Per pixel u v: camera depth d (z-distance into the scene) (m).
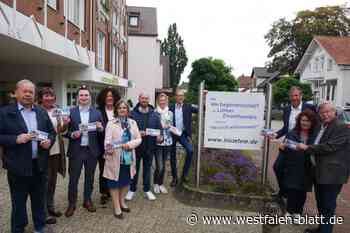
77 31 13.34
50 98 4.78
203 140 6.61
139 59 37.34
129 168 5.14
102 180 5.60
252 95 6.10
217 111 6.17
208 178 6.51
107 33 20.94
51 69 14.41
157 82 40.78
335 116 4.46
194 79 31.17
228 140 6.20
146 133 5.91
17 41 7.70
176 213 5.32
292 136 4.86
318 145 4.38
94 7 16.28
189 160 6.64
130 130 5.16
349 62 30.48
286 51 46.22
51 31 9.84
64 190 6.21
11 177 4.00
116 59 25.38
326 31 42.28
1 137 3.79
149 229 4.67
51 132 4.28
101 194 5.69
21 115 3.96
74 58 12.11
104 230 4.58
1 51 9.65
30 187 4.21
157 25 38.62
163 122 6.45
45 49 9.26
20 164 3.90
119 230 4.59
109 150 4.92
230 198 5.70
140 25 37.72
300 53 45.09
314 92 37.62
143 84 37.47
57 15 10.91
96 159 5.20
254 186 6.11
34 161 4.11
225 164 7.26
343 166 4.32
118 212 5.03
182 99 6.87
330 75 32.91
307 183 4.84
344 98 30.44
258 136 6.16
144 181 6.03
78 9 14.12
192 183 6.38
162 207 5.58
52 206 4.90
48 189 4.86
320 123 4.66
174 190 6.61
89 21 15.31
